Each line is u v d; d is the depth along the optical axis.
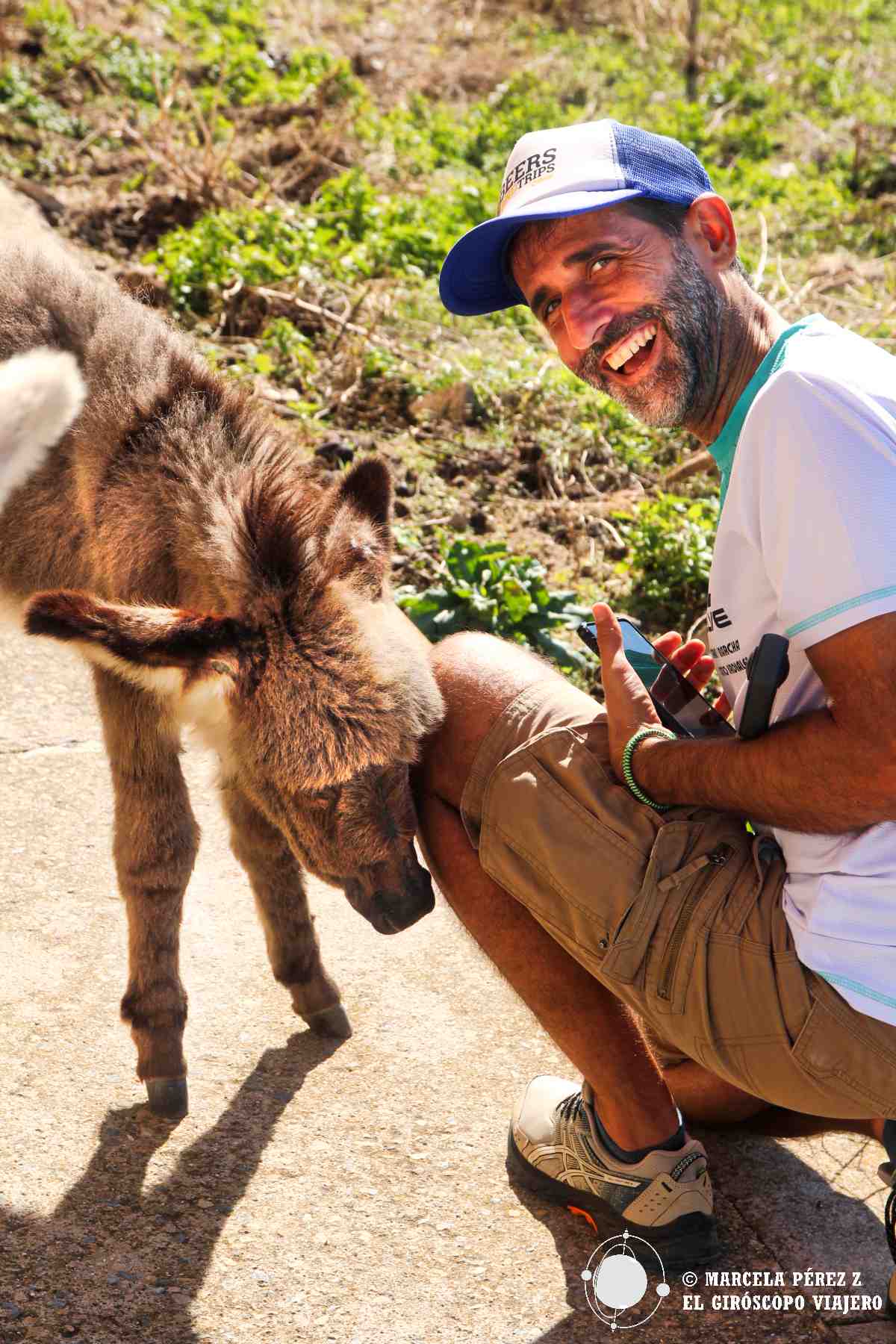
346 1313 2.41
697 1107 2.85
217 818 4.05
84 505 3.03
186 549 2.87
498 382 6.48
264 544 2.73
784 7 14.29
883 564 2.00
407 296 7.33
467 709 2.64
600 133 2.53
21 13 9.99
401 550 5.25
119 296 3.32
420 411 6.36
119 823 2.97
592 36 13.35
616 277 2.50
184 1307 2.40
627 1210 2.51
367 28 12.54
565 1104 2.66
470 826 2.54
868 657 2.00
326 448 5.69
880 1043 2.12
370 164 9.23
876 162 10.62
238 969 3.41
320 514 2.88
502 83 11.41
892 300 7.85
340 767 2.59
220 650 2.59
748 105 11.88
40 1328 2.32
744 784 2.18
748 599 2.30
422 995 3.34
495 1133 2.89
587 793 2.38
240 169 8.47
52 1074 2.95
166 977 2.90
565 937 2.40
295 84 10.05
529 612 4.99
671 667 2.65
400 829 2.63
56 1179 2.67
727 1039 2.26
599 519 5.77
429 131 9.83
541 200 2.50
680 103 11.05
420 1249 2.57
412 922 2.64
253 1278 2.47
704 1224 2.51
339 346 6.74
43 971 3.25
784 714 2.29
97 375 3.06
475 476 6.00
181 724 2.95
